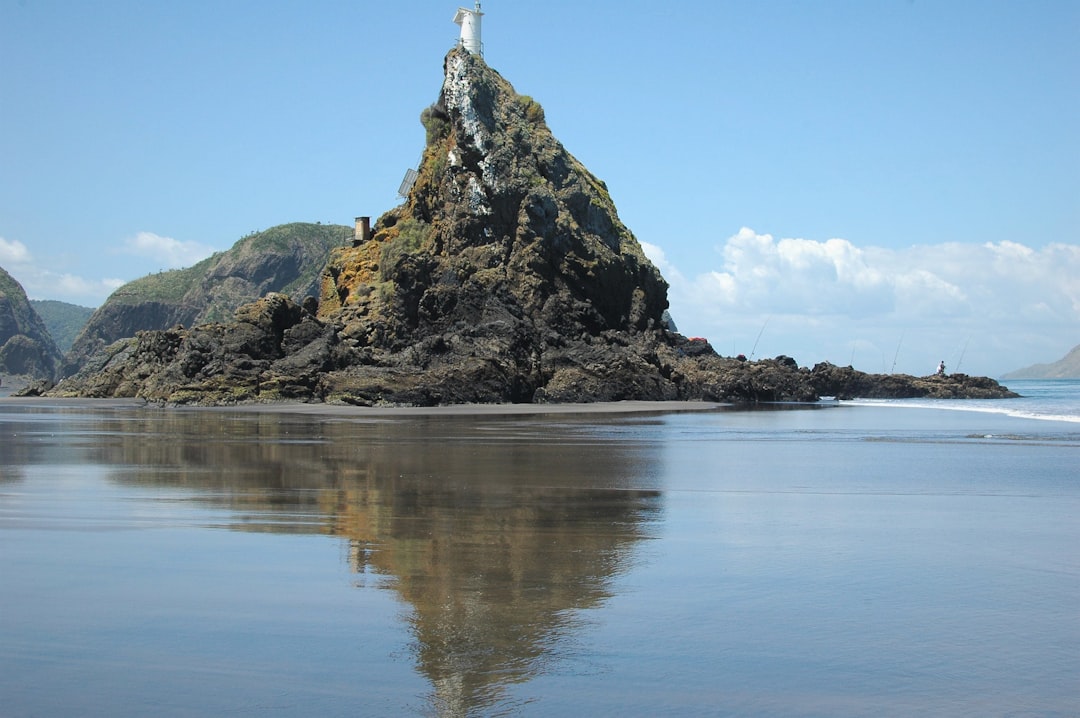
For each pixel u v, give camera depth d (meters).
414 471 26.59
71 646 9.62
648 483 24.31
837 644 9.91
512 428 47.88
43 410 66.06
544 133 97.25
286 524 16.95
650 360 87.44
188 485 22.86
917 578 12.95
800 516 18.72
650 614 10.92
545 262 88.62
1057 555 14.70
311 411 63.50
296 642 9.76
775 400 96.38
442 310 80.94
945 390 118.31
